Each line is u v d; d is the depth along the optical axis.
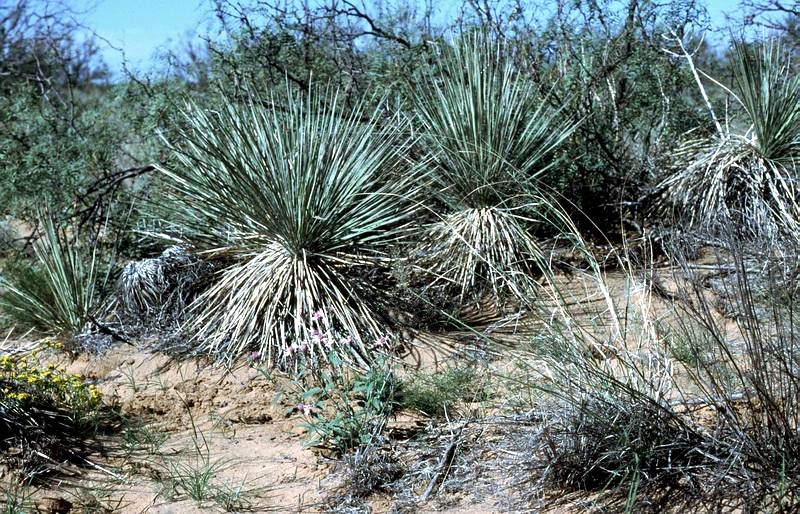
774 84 7.29
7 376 4.96
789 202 7.04
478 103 6.84
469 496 4.04
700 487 3.69
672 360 4.76
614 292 6.29
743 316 4.36
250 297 5.97
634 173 7.87
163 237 6.75
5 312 6.75
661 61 8.33
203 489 4.22
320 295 5.95
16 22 16.02
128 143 8.98
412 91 7.64
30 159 8.02
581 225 7.68
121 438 4.86
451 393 5.06
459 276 6.55
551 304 6.11
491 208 6.79
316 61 8.51
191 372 5.68
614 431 3.89
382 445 4.43
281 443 4.77
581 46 8.18
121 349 6.09
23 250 8.04
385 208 6.27
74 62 14.77
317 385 5.32
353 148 6.40
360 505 4.04
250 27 8.29
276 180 5.93
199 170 6.32
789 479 3.54
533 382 4.66
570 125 7.49
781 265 4.74
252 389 5.43
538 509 3.83
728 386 4.09
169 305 6.41
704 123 8.44
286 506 4.07
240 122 6.33
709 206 7.06
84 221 7.65
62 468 4.49
